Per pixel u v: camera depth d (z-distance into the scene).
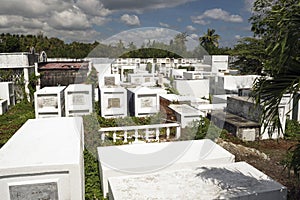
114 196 3.16
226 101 8.33
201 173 3.81
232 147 6.42
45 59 19.67
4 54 12.88
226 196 3.13
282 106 7.28
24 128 5.00
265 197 3.25
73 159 3.42
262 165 5.52
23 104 12.33
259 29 7.40
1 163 3.29
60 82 14.16
